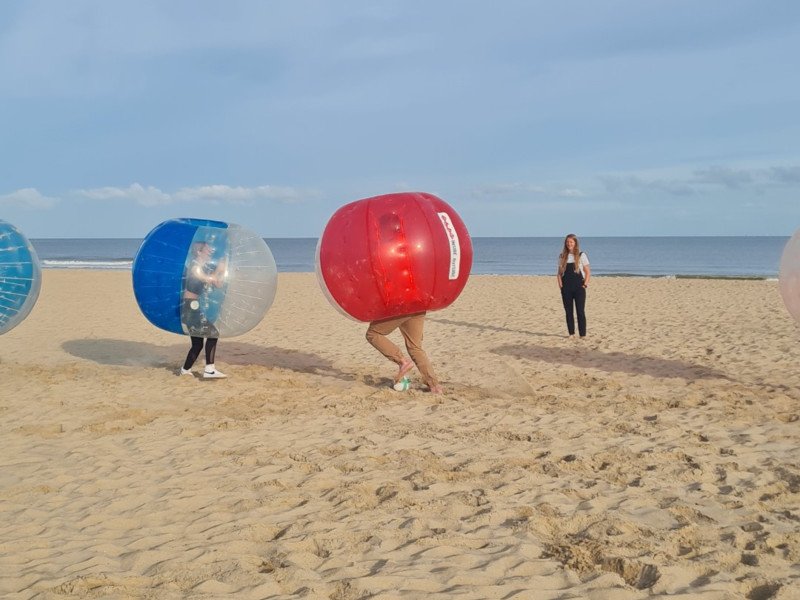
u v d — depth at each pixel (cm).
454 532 384
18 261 804
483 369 928
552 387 808
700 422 629
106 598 303
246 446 569
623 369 919
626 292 2164
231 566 335
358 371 936
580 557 348
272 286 816
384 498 443
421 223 698
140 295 789
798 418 642
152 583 321
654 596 307
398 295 705
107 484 477
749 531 385
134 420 656
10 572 336
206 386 819
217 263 779
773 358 962
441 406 705
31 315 1591
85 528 399
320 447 561
